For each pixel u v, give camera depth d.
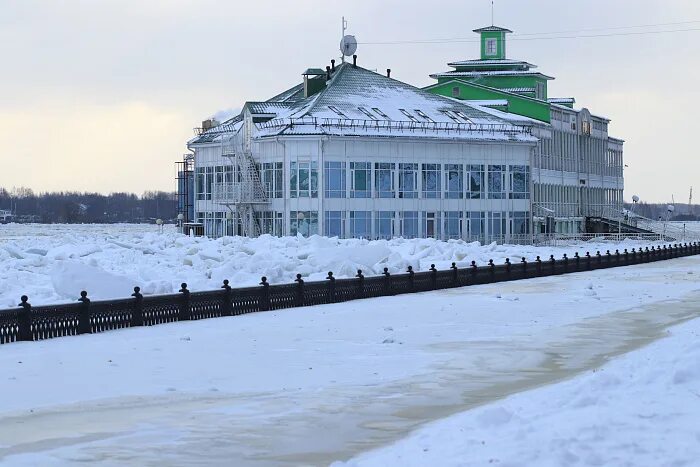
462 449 23.69
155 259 85.31
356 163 142.62
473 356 42.06
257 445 26.41
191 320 55.25
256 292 60.00
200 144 158.12
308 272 76.06
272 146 144.12
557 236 170.25
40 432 27.81
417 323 54.34
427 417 29.88
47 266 75.81
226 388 34.56
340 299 67.69
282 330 50.78
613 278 95.62
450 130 149.88
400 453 24.05
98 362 39.81
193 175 169.00
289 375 37.22
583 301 67.94
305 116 141.62
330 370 38.38
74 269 59.22
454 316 57.94
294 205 141.12
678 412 26.06
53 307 47.28
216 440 26.92
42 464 24.33
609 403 27.72
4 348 43.50
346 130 141.75
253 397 32.94
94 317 49.44
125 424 28.84
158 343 45.47
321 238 94.06
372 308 62.69
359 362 40.38
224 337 47.88
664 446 22.67
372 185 143.62
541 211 163.75
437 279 80.19
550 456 22.17
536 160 166.12
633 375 32.62
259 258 77.38
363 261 81.50
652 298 70.38
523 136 156.12
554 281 91.00
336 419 29.56
